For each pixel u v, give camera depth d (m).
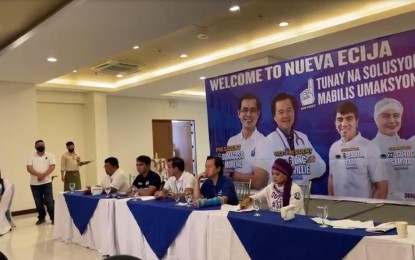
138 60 7.54
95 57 5.82
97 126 9.52
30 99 7.56
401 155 4.09
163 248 3.39
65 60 5.91
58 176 9.20
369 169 4.34
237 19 5.46
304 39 5.91
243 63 7.23
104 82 9.54
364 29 5.43
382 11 5.13
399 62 4.07
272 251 2.51
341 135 4.55
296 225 2.43
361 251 2.08
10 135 7.27
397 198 4.13
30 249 4.66
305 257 2.32
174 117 11.83
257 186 5.31
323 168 4.73
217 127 5.80
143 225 3.64
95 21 4.29
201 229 3.04
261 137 5.30
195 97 11.73
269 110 5.21
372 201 4.31
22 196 7.33
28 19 4.79
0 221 5.54
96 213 4.34
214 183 3.66
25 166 7.40
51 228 5.88
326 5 5.09
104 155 9.62
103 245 4.16
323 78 4.70
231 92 5.63
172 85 9.14
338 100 4.57
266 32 6.17
